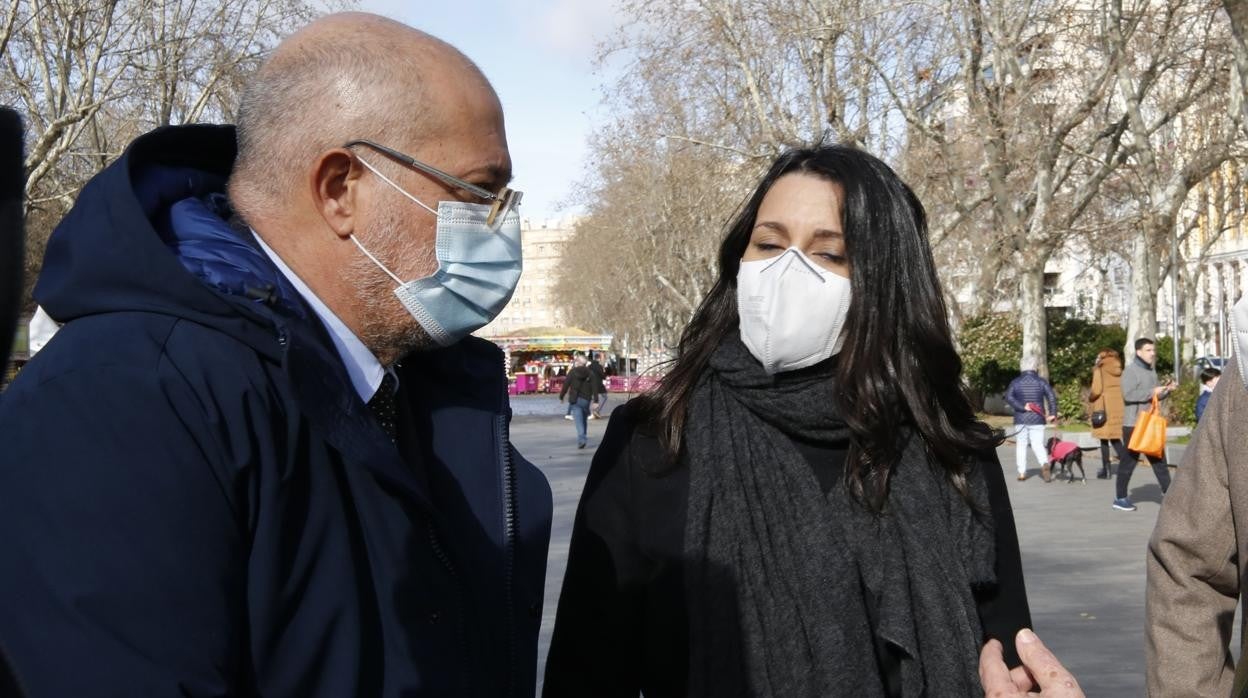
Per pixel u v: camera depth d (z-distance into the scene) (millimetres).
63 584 1389
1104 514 12758
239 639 1542
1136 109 23094
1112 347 28531
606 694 2346
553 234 153625
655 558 2281
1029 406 16562
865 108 23609
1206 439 2518
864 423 2270
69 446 1438
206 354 1568
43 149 16438
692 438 2330
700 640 2178
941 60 22875
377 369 1925
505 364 2209
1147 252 24781
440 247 1853
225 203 1908
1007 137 23062
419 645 1736
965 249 28625
